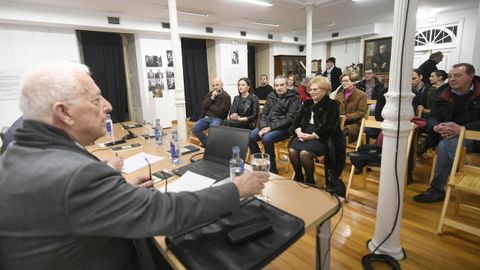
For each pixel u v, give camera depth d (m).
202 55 7.09
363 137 2.93
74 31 4.83
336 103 2.38
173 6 3.42
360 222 1.99
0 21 4.01
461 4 5.48
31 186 0.60
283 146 3.56
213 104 4.01
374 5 5.14
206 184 1.21
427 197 2.23
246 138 1.38
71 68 0.74
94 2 4.19
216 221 0.89
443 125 2.14
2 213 0.62
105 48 5.45
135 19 5.18
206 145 1.56
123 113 5.92
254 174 0.87
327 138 2.35
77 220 0.59
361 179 2.77
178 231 0.67
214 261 0.71
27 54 4.38
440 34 6.34
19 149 0.67
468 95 2.26
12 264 0.65
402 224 1.93
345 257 1.63
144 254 0.87
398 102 1.40
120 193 0.64
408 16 1.30
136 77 5.84
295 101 3.01
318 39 8.52
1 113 4.22
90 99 0.76
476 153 2.22
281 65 8.40
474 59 3.64
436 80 3.57
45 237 0.62
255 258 0.72
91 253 0.70
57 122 0.71
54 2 4.10
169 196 0.70
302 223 0.88
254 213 0.93
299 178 2.55
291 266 1.58
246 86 3.64
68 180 0.59
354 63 7.96
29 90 0.68
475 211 2.05
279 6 4.95
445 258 1.58
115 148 1.97
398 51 1.36
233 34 6.86
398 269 1.50
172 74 6.18
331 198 1.08
